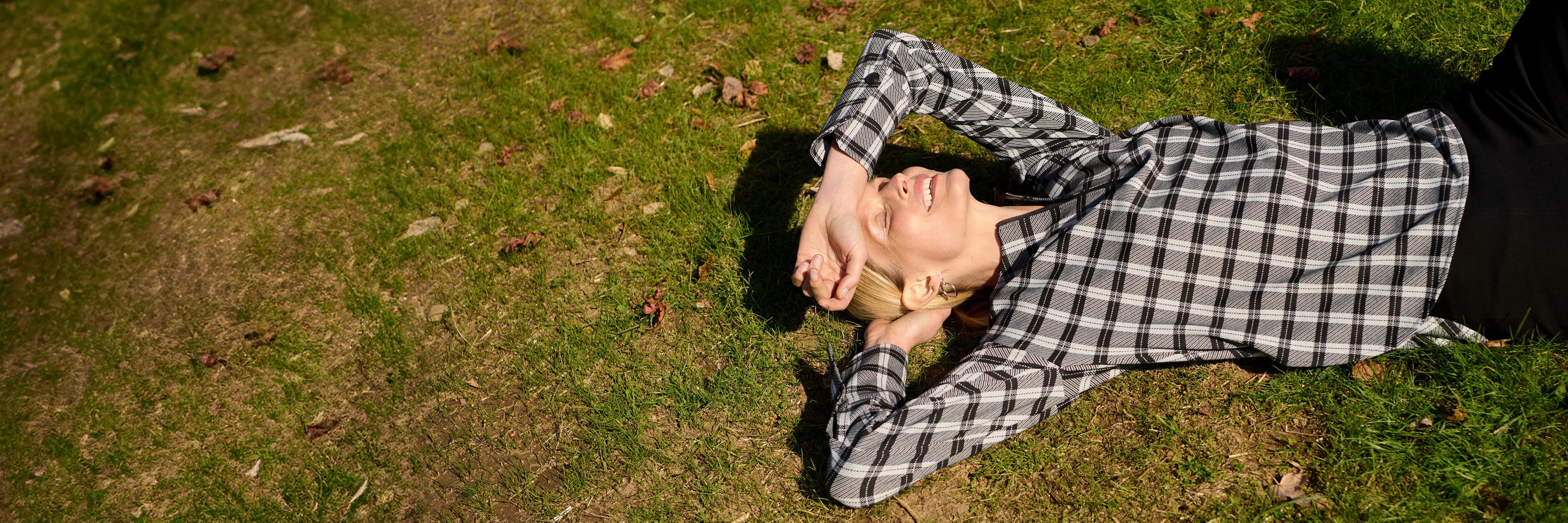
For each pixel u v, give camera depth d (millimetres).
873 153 2287
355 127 3926
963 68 2391
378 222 3381
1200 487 2156
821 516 2295
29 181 4184
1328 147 2240
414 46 4285
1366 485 2057
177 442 2857
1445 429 2080
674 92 3520
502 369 2783
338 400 2848
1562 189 1896
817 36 3602
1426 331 2160
